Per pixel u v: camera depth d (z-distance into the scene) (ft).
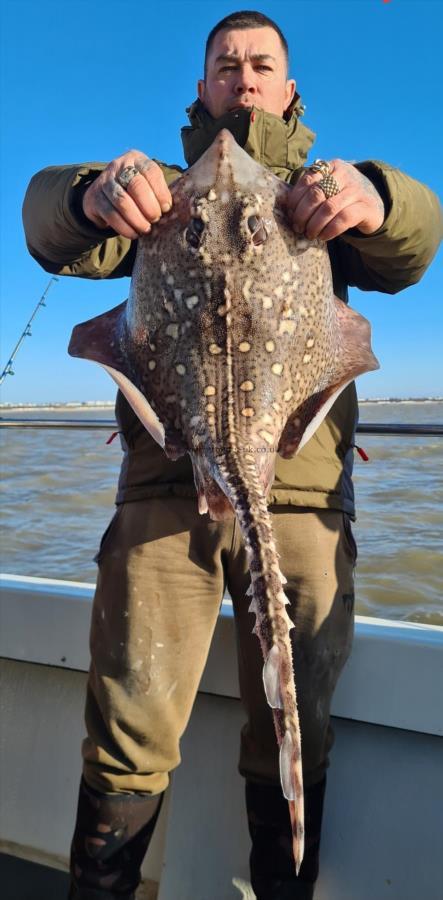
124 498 3.04
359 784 3.21
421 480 14.39
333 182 2.29
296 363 2.37
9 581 3.94
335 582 2.94
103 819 2.79
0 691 3.84
